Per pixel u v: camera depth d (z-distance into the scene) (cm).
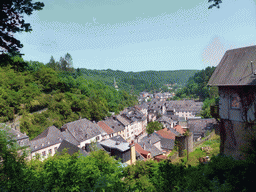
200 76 14050
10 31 489
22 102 6284
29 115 6012
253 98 1223
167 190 662
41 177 639
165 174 692
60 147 3869
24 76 7281
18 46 508
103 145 4022
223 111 1420
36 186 618
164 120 8656
